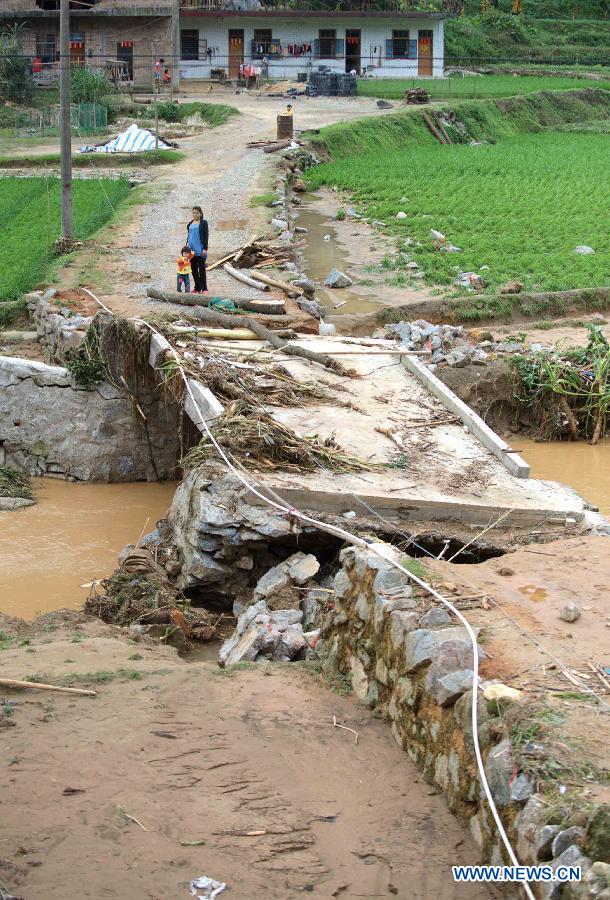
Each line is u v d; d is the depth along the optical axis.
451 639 7.66
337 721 8.36
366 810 7.11
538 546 10.06
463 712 7.09
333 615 9.66
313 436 14.08
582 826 5.83
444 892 6.24
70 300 21.69
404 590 8.60
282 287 22.66
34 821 6.73
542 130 61.34
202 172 39.75
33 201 34.81
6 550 15.41
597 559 9.56
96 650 10.12
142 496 18.09
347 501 12.60
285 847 6.63
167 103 55.72
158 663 9.78
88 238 28.55
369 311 23.12
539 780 6.21
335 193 38.69
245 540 12.20
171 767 7.49
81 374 18.45
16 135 50.53
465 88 64.69
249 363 16.59
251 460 13.09
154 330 17.47
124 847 6.52
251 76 63.09
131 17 60.28
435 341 20.36
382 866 6.49
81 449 18.77
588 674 7.31
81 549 15.52
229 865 6.42
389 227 32.59
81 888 6.11
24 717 8.16
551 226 32.00
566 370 19.70
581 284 25.52
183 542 12.84
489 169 42.72
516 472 13.91
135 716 8.26
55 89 57.84
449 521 12.81
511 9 93.19
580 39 89.44
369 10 70.75
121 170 41.34
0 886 6.05
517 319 24.12
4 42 58.62
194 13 63.38
